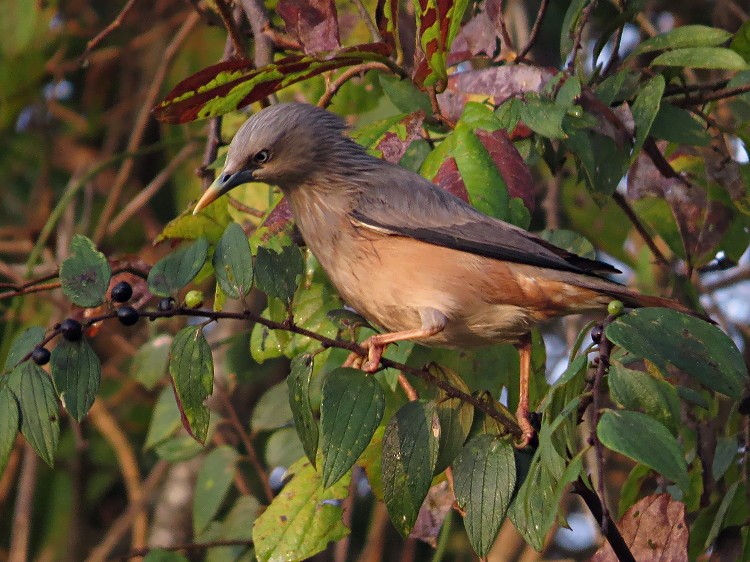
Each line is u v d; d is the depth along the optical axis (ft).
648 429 20.20
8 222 55.21
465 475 24.70
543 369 33.35
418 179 31.86
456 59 34.24
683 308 29.73
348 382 23.77
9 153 53.47
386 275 31.32
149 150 43.34
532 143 32.78
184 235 33.58
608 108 30.27
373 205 31.42
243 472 43.60
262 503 40.34
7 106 46.37
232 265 23.56
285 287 23.91
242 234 23.66
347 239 31.55
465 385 26.55
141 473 51.08
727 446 31.37
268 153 31.71
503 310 31.42
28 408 22.70
